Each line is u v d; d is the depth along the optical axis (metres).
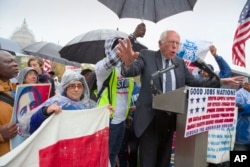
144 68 3.29
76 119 2.66
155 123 3.15
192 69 4.66
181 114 2.89
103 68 3.56
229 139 3.96
